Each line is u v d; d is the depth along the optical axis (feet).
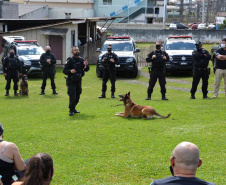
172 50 62.08
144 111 27.91
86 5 153.69
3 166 12.34
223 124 25.38
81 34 93.76
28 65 58.90
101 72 60.54
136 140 22.31
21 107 36.17
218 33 136.67
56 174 17.38
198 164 9.61
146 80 57.72
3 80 57.36
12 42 66.18
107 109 32.45
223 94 42.34
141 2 167.02
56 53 76.33
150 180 16.70
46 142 22.40
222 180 16.22
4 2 95.20
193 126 25.23
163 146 21.02
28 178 9.49
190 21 252.42
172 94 44.09
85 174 17.42
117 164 18.44
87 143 21.99
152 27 158.20
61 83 55.52
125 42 64.23
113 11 159.43
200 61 36.37
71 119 28.84
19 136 23.88
